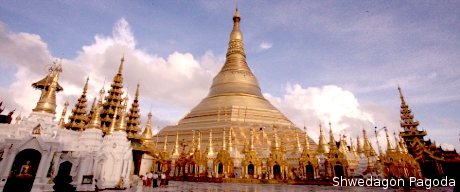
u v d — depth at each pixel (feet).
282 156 152.56
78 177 72.18
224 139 168.04
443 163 167.02
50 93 73.72
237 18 306.35
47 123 68.69
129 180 92.58
